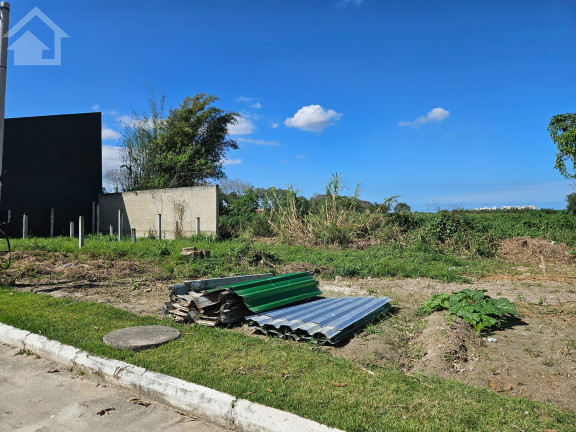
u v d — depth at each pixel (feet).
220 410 10.72
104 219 71.15
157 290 25.36
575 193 87.76
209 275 29.84
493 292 25.57
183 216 59.06
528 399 11.53
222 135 98.73
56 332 16.42
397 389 11.76
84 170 71.41
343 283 28.43
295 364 13.42
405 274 31.01
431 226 48.08
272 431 9.80
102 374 13.34
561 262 39.86
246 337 16.42
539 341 16.07
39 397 12.20
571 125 65.62
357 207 55.57
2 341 16.96
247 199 68.90
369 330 17.30
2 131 25.03
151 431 10.39
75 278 28.45
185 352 14.42
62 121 68.39
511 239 47.42
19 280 27.68
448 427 9.69
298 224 52.95
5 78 24.80
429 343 15.38
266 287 20.45
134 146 87.10
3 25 24.62
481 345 15.67
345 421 9.81
